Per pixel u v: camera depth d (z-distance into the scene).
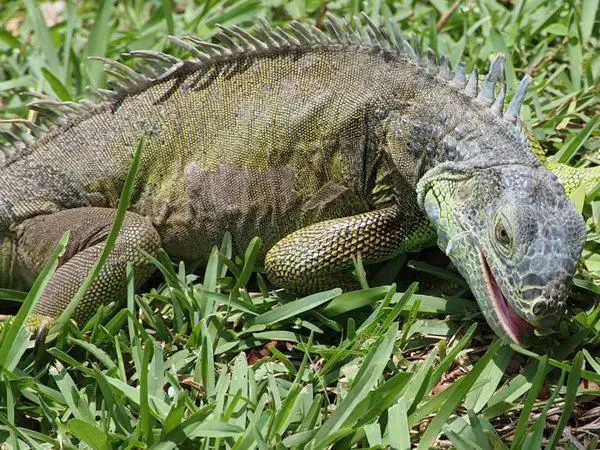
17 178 9.66
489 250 7.88
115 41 13.16
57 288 9.07
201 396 8.21
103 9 12.88
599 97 11.04
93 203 9.65
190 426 7.35
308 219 9.45
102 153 9.62
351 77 9.25
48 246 9.48
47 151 9.73
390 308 8.61
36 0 14.54
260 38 9.68
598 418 7.84
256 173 9.39
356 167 9.22
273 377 7.96
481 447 7.25
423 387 7.51
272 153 9.34
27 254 9.65
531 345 8.20
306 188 9.35
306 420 7.48
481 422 7.46
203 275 10.08
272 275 9.12
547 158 10.40
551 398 7.31
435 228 8.89
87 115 9.77
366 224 8.99
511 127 8.45
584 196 9.35
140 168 9.56
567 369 7.57
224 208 9.48
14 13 14.88
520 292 7.55
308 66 9.39
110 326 8.76
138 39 13.06
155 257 9.49
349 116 9.15
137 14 14.23
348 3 13.29
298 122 9.27
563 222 7.70
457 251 8.24
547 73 11.83
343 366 8.25
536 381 7.31
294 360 8.77
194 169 9.48
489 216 7.93
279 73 9.45
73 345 8.73
